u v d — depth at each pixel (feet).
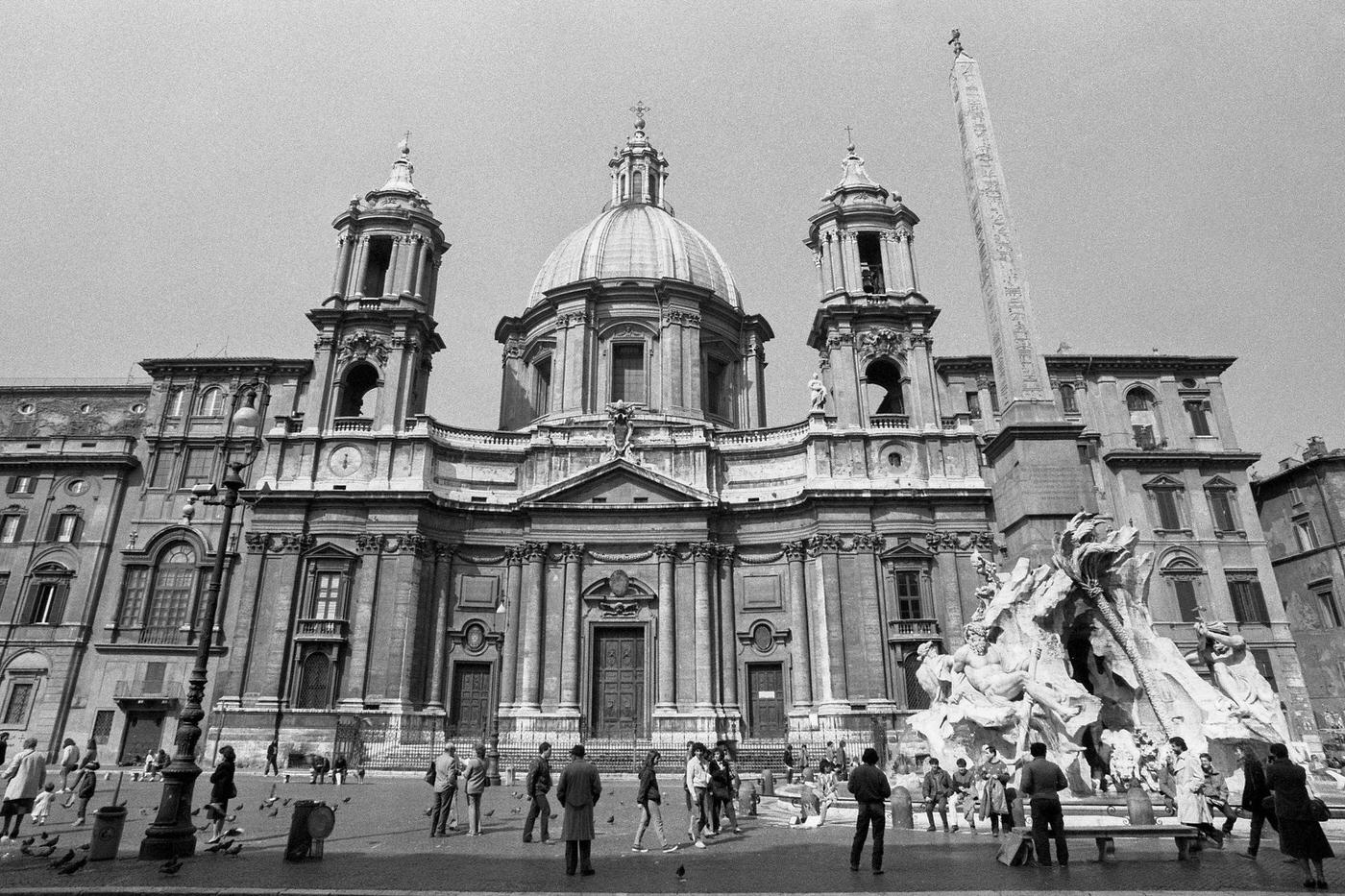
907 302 161.17
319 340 153.07
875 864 41.65
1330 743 149.18
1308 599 160.86
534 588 142.41
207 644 52.65
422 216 164.45
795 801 79.46
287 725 128.16
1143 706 75.87
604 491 148.66
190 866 45.11
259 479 149.48
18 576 144.36
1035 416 79.82
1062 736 70.74
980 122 92.79
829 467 147.95
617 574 144.87
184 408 154.92
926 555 141.79
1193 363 161.07
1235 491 151.53
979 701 76.89
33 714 136.98
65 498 148.77
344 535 139.95
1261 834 55.06
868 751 44.19
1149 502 150.82
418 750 124.98
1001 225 87.10
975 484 146.20
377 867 45.11
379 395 151.02
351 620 136.05
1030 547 77.51
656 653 140.56
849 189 171.42
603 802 86.07
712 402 180.75
